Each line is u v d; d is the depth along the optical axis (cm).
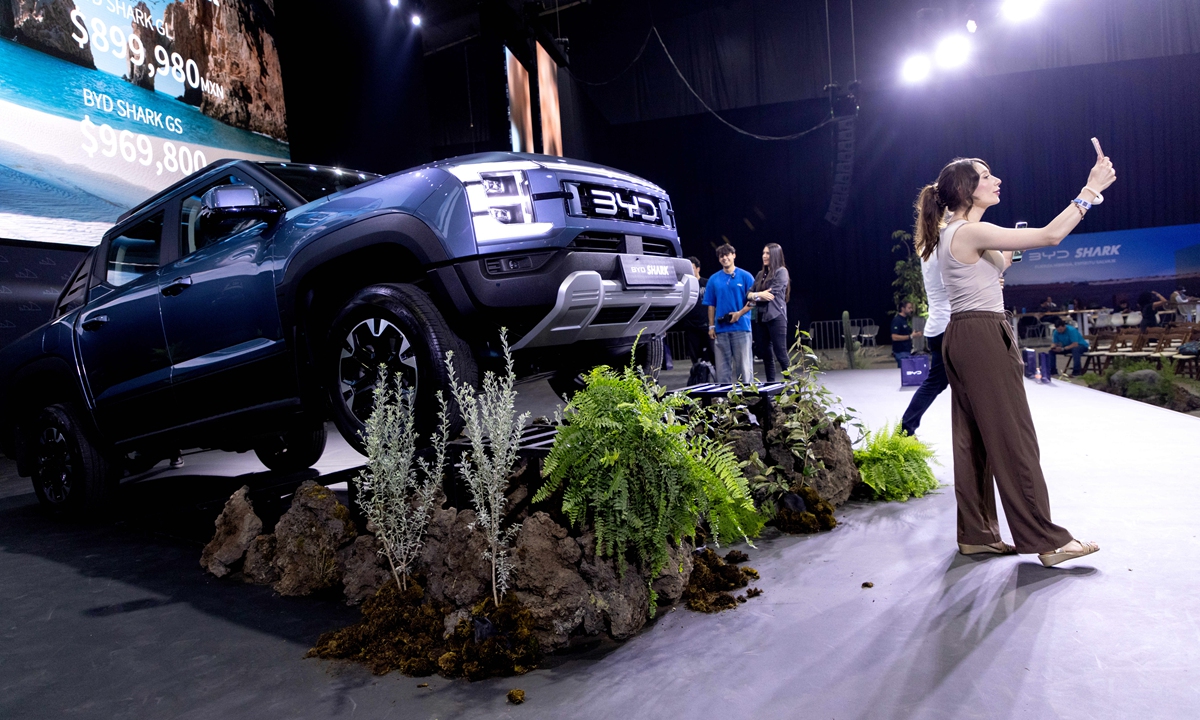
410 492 258
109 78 716
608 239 291
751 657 196
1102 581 232
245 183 331
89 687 200
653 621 226
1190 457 401
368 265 296
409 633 218
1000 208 1998
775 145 2100
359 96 1146
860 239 2094
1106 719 156
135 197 738
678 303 324
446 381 263
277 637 229
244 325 310
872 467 361
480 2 1120
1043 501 248
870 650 195
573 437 226
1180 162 1855
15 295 645
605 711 172
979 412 256
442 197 263
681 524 227
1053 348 1040
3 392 416
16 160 626
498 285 257
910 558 268
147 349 348
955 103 1984
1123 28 1661
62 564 315
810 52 1769
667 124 2144
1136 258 1806
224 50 874
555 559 216
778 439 336
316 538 269
